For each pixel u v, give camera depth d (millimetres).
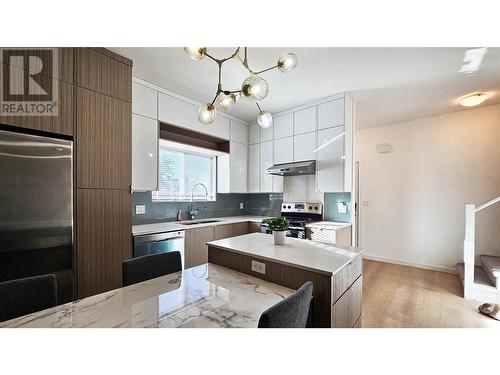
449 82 2723
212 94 3109
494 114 3412
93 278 2012
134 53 2209
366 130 4605
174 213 3463
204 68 2455
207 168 4070
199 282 1315
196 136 3643
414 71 2479
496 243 3354
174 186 3555
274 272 1365
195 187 3859
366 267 3982
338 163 3092
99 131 2080
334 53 2150
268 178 3969
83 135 1980
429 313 2398
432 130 3896
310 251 1521
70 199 1850
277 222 1696
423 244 3955
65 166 1828
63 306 1012
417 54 2156
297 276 1288
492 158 3424
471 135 3570
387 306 2553
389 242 4297
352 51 2119
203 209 3904
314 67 2402
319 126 3285
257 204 4574
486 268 2963
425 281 3324
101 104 2096
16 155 1617
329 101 3182
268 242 1771
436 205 3846
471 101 3156
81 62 1979
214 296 1132
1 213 1555
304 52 2133
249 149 4258
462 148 3639
